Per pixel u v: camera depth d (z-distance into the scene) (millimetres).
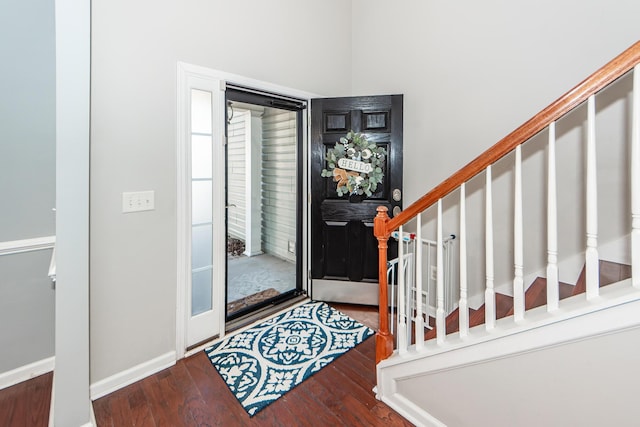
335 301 2875
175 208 1948
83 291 1461
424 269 2646
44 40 1772
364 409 1623
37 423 1534
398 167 2623
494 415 1287
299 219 2930
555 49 1886
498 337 1233
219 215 2201
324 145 2762
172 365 1969
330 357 2049
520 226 1201
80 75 1373
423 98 2537
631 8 1639
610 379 1009
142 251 1826
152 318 1893
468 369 1350
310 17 2688
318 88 2799
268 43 2387
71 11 1335
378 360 1699
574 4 1807
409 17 2600
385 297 1680
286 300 2887
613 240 1773
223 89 2135
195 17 1962
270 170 3156
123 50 1678
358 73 3025
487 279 1296
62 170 1371
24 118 1753
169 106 1875
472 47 2236
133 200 1765
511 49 2057
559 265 1984
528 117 2008
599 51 1741
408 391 1593
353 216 2760
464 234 1362
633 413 975
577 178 1883
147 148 1803
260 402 1658
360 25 2992
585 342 1049
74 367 1453
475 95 2238
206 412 1595
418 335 1549
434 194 1439
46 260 1847
